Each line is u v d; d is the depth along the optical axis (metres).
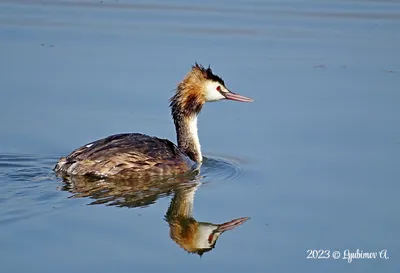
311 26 26.22
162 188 14.98
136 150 14.94
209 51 23.41
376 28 25.94
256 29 25.81
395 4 29.39
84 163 14.64
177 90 16.70
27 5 28.45
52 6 28.33
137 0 29.70
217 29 25.69
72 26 25.59
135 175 14.80
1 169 15.25
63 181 14.51
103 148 14.85
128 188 14.70
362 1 29.81
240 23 26.48
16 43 23.66
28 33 24.70
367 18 27.19
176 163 15.33
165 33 25.00
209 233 13.37
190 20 26.81
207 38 24.64
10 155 16.16
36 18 26.61
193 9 28.48
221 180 15.54
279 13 27.88
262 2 29.69
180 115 16.64
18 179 14.55
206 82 16.72
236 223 13.76
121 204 13.95
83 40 24.09
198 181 15.47
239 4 29.33
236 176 15.77
